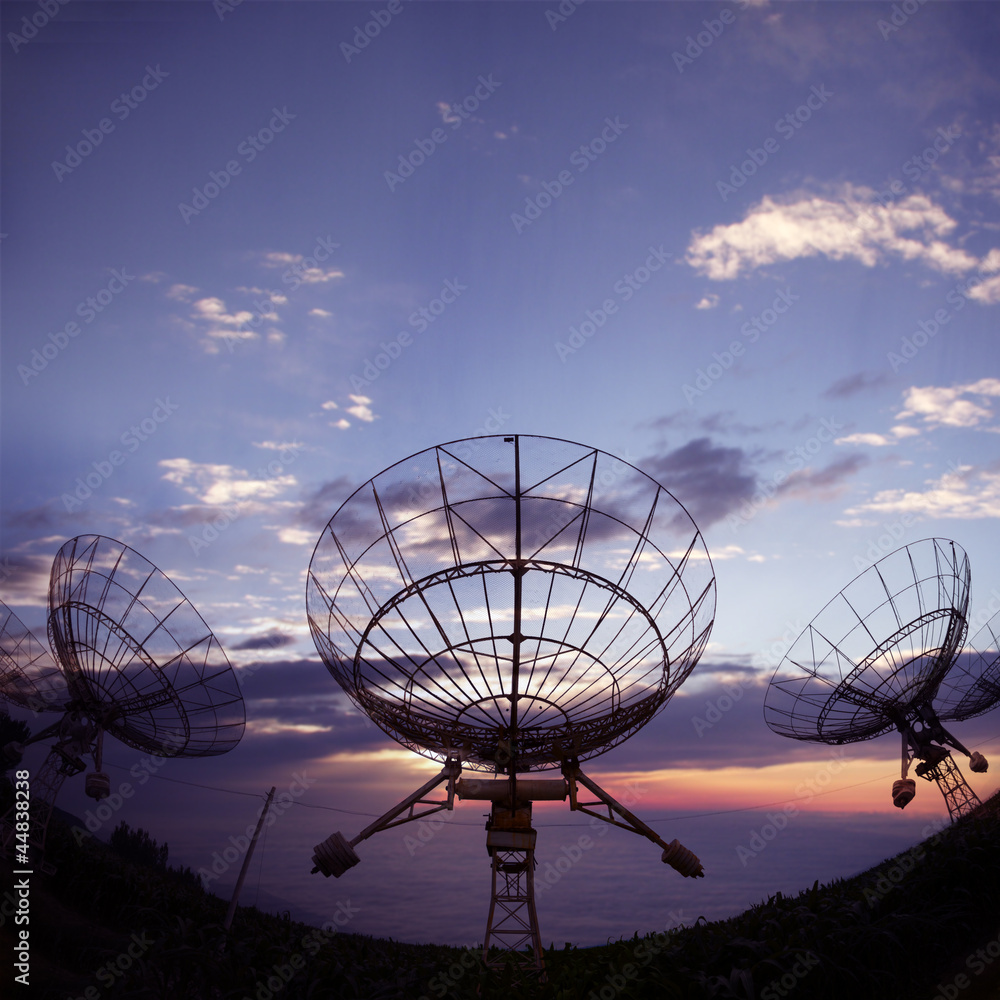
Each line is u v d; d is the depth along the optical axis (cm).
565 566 1584
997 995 1324
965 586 2684
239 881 2261
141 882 2228
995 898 1566
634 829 1502
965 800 2602
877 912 1540
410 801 1480
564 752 1551
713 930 1608
